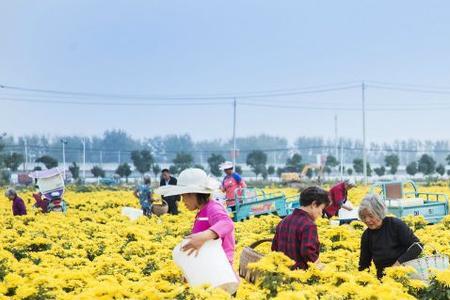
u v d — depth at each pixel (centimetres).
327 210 1745
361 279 778
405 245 841
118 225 1783
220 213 724
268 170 11475
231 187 2148
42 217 2108
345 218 1755
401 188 1869
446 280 759
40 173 2575
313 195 798
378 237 852
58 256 1254
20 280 854
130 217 2203
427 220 1836
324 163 10856
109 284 772
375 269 899
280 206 2145
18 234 1675
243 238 1402
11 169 9406
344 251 1107
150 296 730
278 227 820
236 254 1108
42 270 933
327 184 6650
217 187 740
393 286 743
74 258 1145
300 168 11106
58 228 1695
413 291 798
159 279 896
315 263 790
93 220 2119
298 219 796
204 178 734
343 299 719
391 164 10600
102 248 1376
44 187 2556
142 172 11156
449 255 1084
